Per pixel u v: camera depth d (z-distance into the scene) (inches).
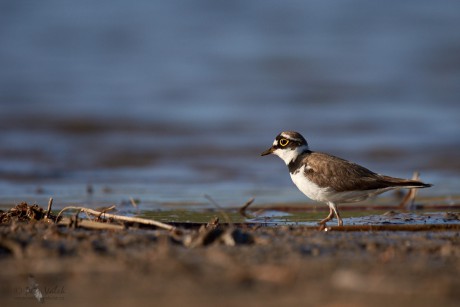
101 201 509.4
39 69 1192.2
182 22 1465.3
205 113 973.2
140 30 1414.9
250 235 312.0
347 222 419.5
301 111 987.3
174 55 1291.8
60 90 1080.8
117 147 798.5
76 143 816.3
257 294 224.5
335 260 272.4
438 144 807.1
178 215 444.1
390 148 792.3
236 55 1299.2
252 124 919.0
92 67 1219.2
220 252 281.4
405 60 1259.2
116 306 215.3
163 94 1069.1
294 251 288.0
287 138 434.0
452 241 324.2
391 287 230.1
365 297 220.4
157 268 254.4
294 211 469.4
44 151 768.3
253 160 748.0
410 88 1103.6
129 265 258.2
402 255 284.7
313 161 418.6
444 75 1174.3
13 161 712.4
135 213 451.5
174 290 229.6
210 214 450.9
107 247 291.9
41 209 380.8
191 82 1135.0
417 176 520.1
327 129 894.4
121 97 1048.8
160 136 857.5
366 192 409.4
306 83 1136.2
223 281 238.5
